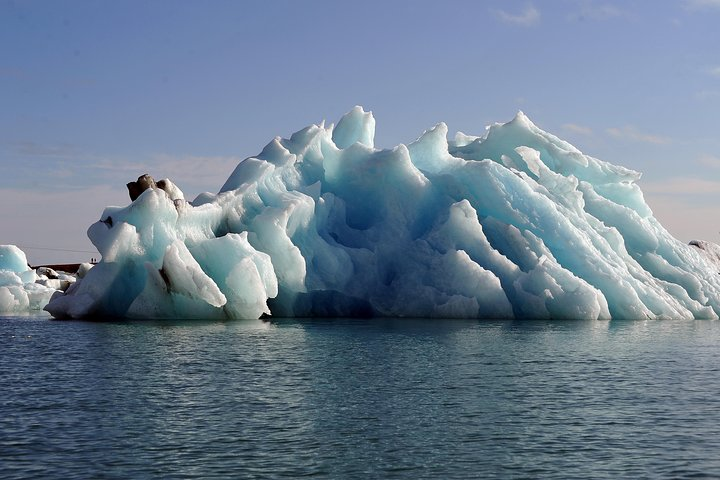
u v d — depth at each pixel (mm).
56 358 36281
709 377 32156
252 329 48875
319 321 55656
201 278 50125
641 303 60906
